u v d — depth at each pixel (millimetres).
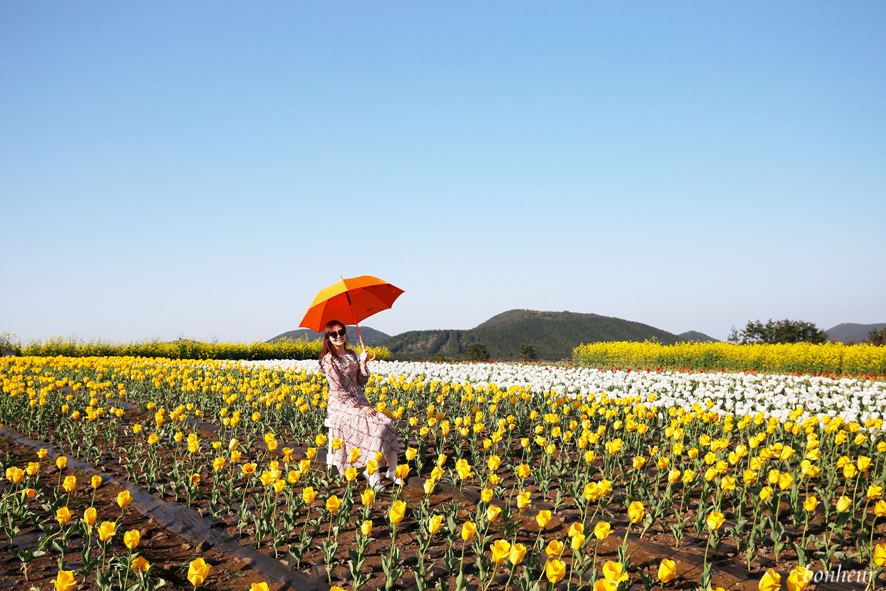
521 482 5070
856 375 17797
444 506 4828
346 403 5961
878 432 6641
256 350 28250
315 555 4082
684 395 10836
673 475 4645
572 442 7352
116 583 3619
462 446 7320
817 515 4711
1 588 3543
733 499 4969
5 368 14141
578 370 16719
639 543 4273
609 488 4273
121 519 4809
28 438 7699
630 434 7207
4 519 4426
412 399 10086
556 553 2939
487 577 3736
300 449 7254
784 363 19750
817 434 6953
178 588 3631
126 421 9000
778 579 2465
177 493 5215
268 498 4656
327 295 5824
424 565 3906
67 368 15070
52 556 4035
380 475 5973
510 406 9391
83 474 6102
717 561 3977
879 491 4039
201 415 9219
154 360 18953
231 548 4215
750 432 7738
